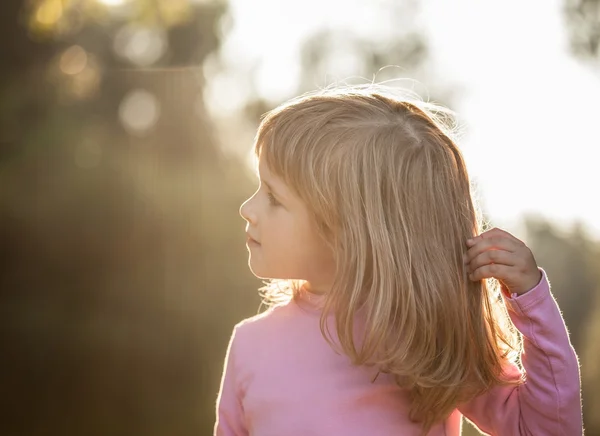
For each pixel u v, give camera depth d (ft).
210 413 39.58
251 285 41.57
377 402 5.63
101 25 40.22
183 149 44.68
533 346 5.49
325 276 5.82
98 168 38.99
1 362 36.83
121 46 42.86
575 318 42.45
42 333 37.37
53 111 37.45
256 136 5.92
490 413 5.82
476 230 5.96
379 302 5.38
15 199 36.32
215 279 41.01
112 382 38.34
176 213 41.16
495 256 5.47
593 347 36.09
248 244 5.92
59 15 32.86
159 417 38.45
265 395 5.81
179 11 34.06
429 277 5.48
